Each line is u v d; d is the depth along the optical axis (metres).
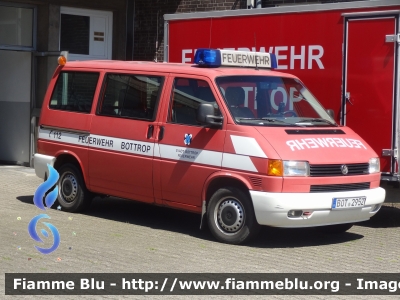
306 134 8.09
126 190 9.04
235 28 10.27
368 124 9.02
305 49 9.54
